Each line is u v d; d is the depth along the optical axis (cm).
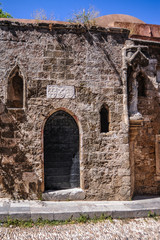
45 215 567
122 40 728
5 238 491
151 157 793
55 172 695
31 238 498
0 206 598
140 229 565
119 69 720
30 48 676
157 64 806
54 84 682
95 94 702
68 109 687
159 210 632
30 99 670
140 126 728
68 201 665
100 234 532
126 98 713
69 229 545
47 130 692
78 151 708
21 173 659
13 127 662
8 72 666
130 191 701
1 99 662
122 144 706
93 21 727
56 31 691
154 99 801
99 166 693
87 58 703
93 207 622
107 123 721
